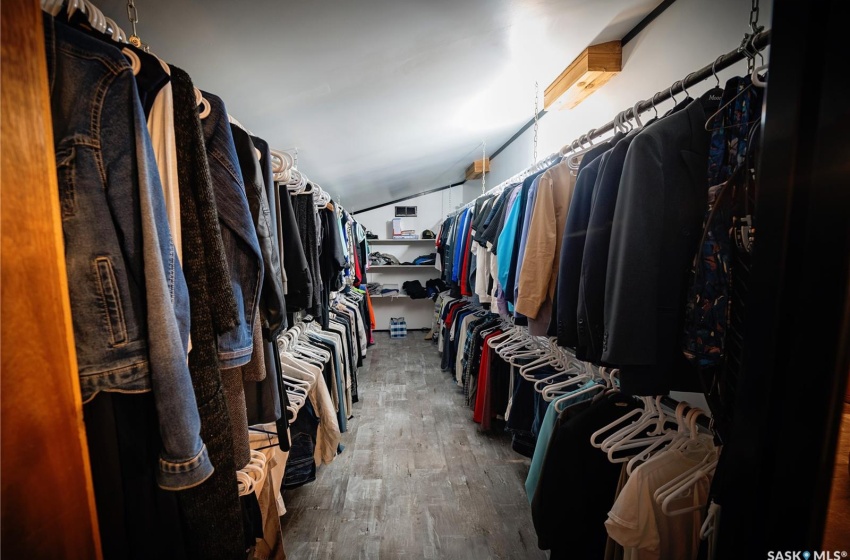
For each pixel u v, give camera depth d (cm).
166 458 44
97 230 39
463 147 298
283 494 162
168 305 44
